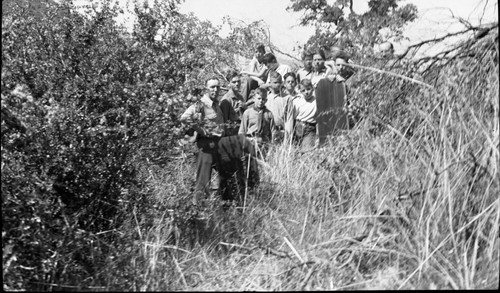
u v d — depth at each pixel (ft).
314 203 20.56
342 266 16.37
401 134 19.13
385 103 20.51
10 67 21.66
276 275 16.56
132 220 21.15
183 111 21.12
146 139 22.00
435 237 16.48
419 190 17.61
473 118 18.03
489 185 16.98
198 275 17.58
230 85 30.19
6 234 17.12
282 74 33.04
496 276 15.11
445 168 16.96
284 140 26.16
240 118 27.89
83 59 22.45
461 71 18.58
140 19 24.29
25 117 18.51
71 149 19.98
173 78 23.24
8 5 23.68
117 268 17.44
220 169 23.43
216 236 20.01
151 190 23.41
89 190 20.80
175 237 19.84
